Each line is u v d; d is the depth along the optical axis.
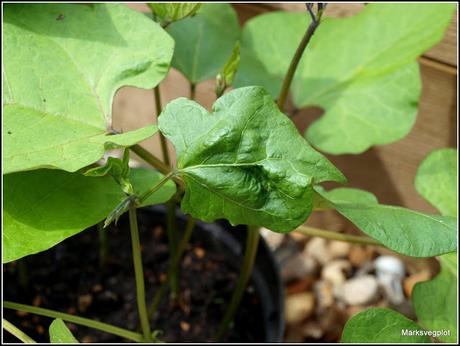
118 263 0.56
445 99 0.54
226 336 0.52
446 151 0.46
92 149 0.32
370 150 0.59
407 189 0.60
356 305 0.64
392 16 0.48
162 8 0.39
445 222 0.32
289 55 0.50
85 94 0.36
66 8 0.38
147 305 0.54
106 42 0.37
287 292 0.65
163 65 0.36
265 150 0.30
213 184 0.30
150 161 0.37
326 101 0.49
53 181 0.35
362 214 0.31
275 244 0.68
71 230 0.33
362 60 0.49
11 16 0.37
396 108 0.47
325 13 0.53
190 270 0.56
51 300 0.53
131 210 0.32
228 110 0.30
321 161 0.29
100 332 0.52
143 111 0.67
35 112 0.35
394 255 0.67
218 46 0.49
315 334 0.62
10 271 0.54
